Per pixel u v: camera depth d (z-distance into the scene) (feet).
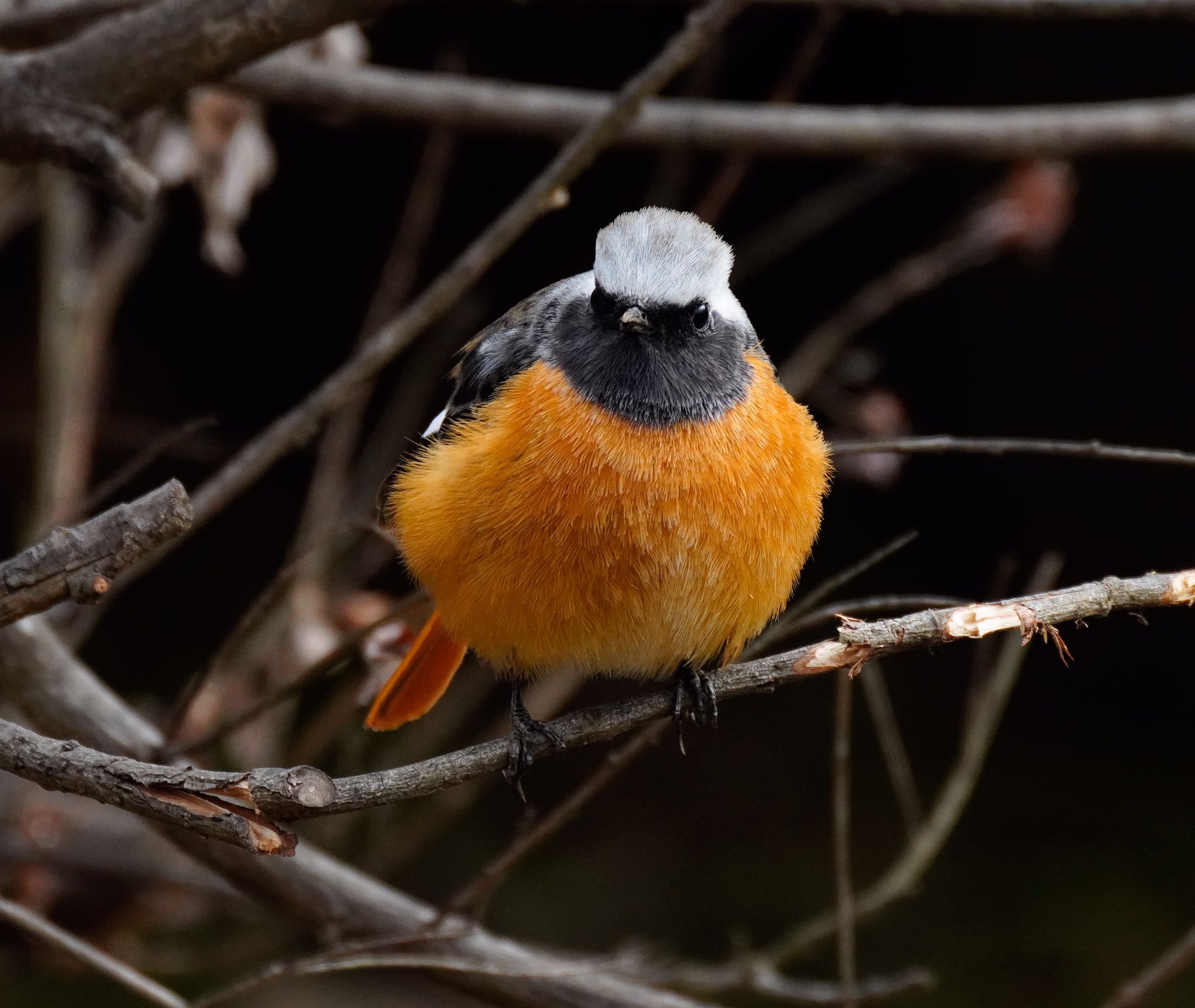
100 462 50.60
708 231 23.73
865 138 31.48
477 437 22.15
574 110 31.60
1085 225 49.01
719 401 21.93
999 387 50.14
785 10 45.75
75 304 32.83
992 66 47.57
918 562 50.52
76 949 20.12
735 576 21.85
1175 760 46.47
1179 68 46.57
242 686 31.01
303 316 52.01
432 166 32.60
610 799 47.57
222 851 24.68
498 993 24.76
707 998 38.50
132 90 23.16
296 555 28.32
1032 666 48.88
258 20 22.27
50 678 24.48
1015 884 42.34
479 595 21.77
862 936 41.34
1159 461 20.68
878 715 25.59
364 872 32.01
